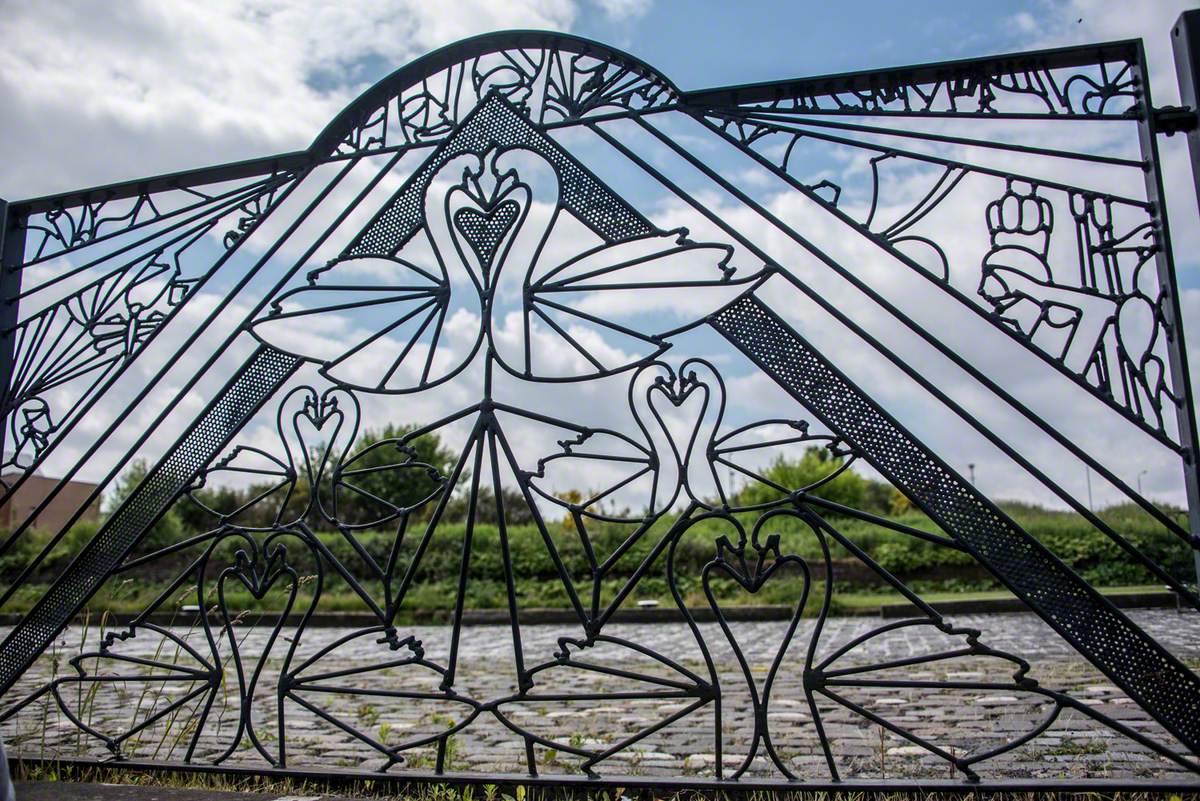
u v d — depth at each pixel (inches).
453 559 644.1
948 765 142.3
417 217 130.6
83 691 255.6
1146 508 100.5
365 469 124.8
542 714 205.8
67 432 138.5
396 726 192.9
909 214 113.8
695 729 181.8
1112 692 212.8
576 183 126.3
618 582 605.0
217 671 124.8
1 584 664.4
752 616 499.2
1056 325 107.0
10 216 148.2
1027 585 104.1
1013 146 112.3
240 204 139.0
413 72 134.6
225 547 675.4
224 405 132.3
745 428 112.7
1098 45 111.1
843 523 690.2
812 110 119.7
